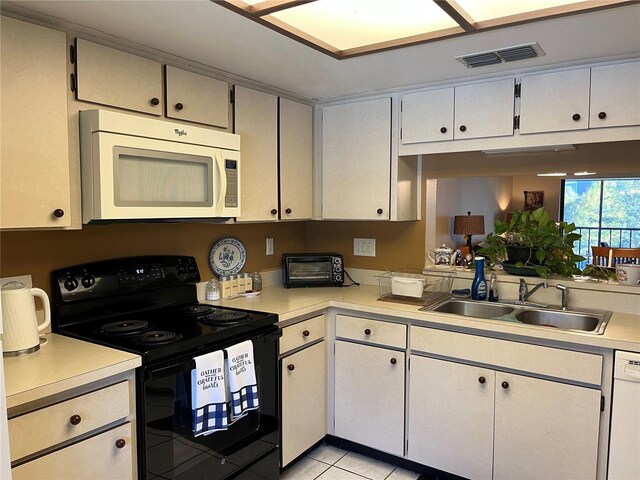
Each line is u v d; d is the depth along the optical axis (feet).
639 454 6.06
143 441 5.40
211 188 7.16
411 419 7.92
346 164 9.42
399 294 8.61
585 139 7.12
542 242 8.25
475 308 8.45
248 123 8.14
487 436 7.18
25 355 5.33
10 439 4.30
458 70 7.60
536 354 6.71
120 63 6.19
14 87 5.13
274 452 7.45
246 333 6.81
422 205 9.68
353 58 7.01
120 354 5.38
